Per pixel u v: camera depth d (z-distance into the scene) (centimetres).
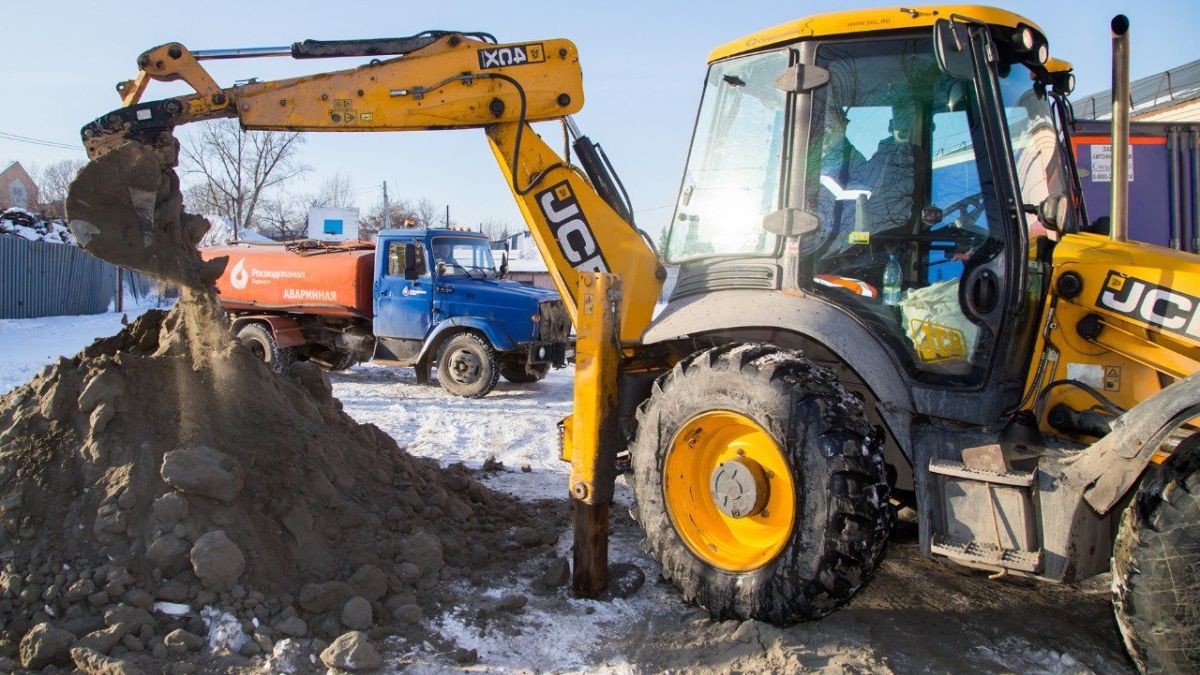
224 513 365
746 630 345
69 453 371
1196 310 334
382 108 455
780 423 338
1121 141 370
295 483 402
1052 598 409
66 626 318
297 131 456
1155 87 1373
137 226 413
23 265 2067
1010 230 358
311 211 2872
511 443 777
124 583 332
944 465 335
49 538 346
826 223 392
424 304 1068
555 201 467
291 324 1150
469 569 423
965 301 365
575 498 397
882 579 427
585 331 392
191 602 337
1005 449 337
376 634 345
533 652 346
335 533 399
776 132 407
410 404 983
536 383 1188
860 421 342
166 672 304
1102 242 372
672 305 428
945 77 373
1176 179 952
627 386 450
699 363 371
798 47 398
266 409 429
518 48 466
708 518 379
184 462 362
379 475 466
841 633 356
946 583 425
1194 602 270
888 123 385
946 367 371
